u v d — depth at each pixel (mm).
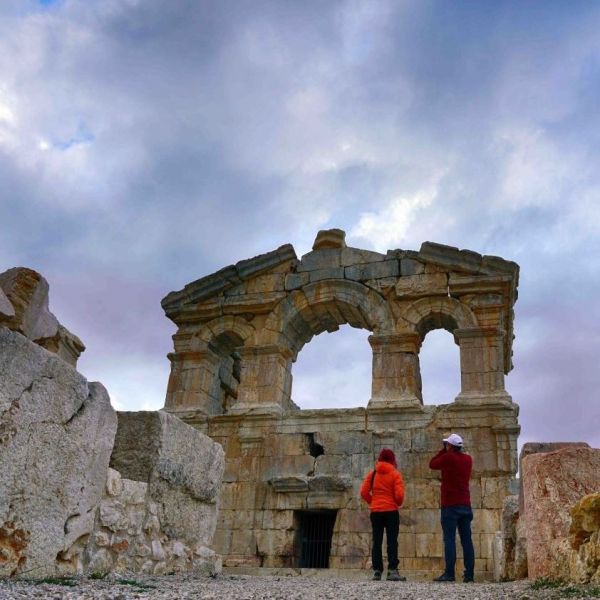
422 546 18266
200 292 24219
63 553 7000
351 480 19500
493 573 16672
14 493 6309
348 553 18625
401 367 20969
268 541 19422
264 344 22688
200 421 21812
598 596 6164
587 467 8828
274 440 20828
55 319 7895
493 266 21609
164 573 8898
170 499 9195
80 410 7328
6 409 6266
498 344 20531
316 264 23797
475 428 19359
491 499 18328
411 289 22125
